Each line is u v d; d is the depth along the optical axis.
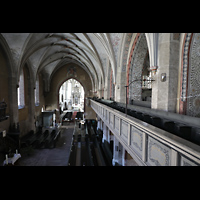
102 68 17.27
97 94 23.83
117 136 6.12
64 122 28.12
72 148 13.86
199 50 5.20
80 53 21.41
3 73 11.30
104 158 11.66
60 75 28.48
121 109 6.57
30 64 17.50
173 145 2.38
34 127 18.56
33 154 11.71
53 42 16.48
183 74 5.36
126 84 10.61
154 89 5.80
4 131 9.13
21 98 16.36
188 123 3.40
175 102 5.49
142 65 10.23
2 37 10.50
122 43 10.10
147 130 3.27
